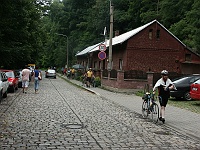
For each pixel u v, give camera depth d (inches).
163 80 433.7
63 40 3366.1
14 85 835.4
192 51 1289.4
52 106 566.9
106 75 1134.4
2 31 938.1
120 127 383.9
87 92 971.3
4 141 287.6
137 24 2285.9
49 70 2129.7
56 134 325.7
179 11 1830.7
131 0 2400.3
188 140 323.6
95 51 1617.9
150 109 454.0
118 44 1222.3
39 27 1491.1
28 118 424.2
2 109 505.7
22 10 934.4
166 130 377.1
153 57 1244.5
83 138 311.3
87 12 3186.5
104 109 559.2
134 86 968.3
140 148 279.0
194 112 548.1
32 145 275.6
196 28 1391.5
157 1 2153.1
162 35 1254.3
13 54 1021.8
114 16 2319.1
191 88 658.2
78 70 1945.1
